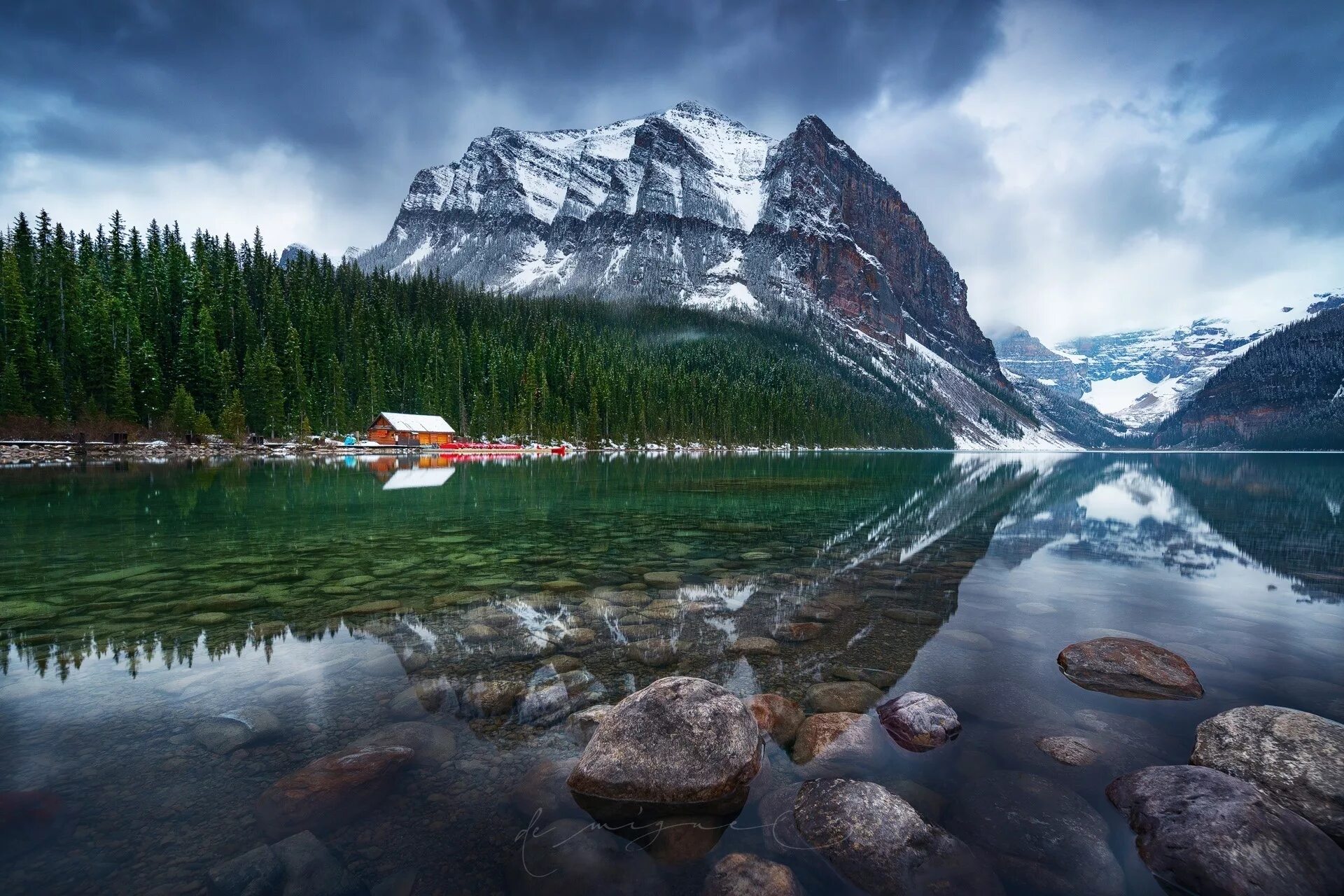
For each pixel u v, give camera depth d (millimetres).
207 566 11172
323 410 73375
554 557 12531
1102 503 26500
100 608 8367
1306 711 5434
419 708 5316
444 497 24219
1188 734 5137
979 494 30062
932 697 5426
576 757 4523
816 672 6457
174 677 5953
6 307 50781
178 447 53531
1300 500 28203
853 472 50344
